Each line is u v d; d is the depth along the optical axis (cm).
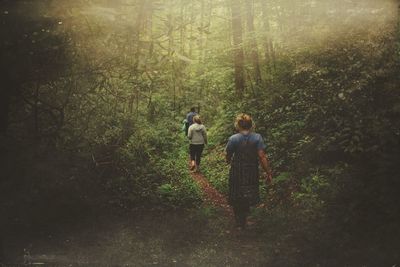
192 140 1362
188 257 589
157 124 1559
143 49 792
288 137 1079
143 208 783
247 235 705
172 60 821
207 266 557
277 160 1052
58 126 720
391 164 652
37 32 635
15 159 641
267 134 1193
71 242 604
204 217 768
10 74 635
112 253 580
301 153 956
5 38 610
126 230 670
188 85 2058
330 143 866
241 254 606
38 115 746
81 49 721
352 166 751
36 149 670
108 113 886
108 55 753
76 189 690
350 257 554
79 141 768
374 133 758
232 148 756
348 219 626
